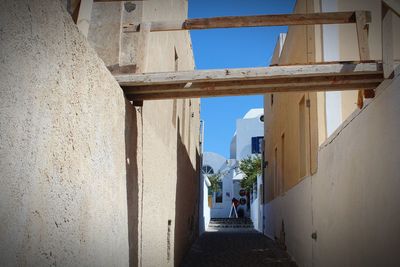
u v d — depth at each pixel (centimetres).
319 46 704
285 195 1098
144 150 482
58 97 238
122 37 455
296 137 905
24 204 198
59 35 239
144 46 416
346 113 667
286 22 408
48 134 224
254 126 3556
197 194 1462
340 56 692
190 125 1162
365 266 410
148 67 492
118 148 375
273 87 409
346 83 385
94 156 306
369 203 398
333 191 550
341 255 506
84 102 283
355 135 445
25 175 198
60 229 242
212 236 1552
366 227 408
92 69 301
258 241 1331
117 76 380
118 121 376
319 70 364
